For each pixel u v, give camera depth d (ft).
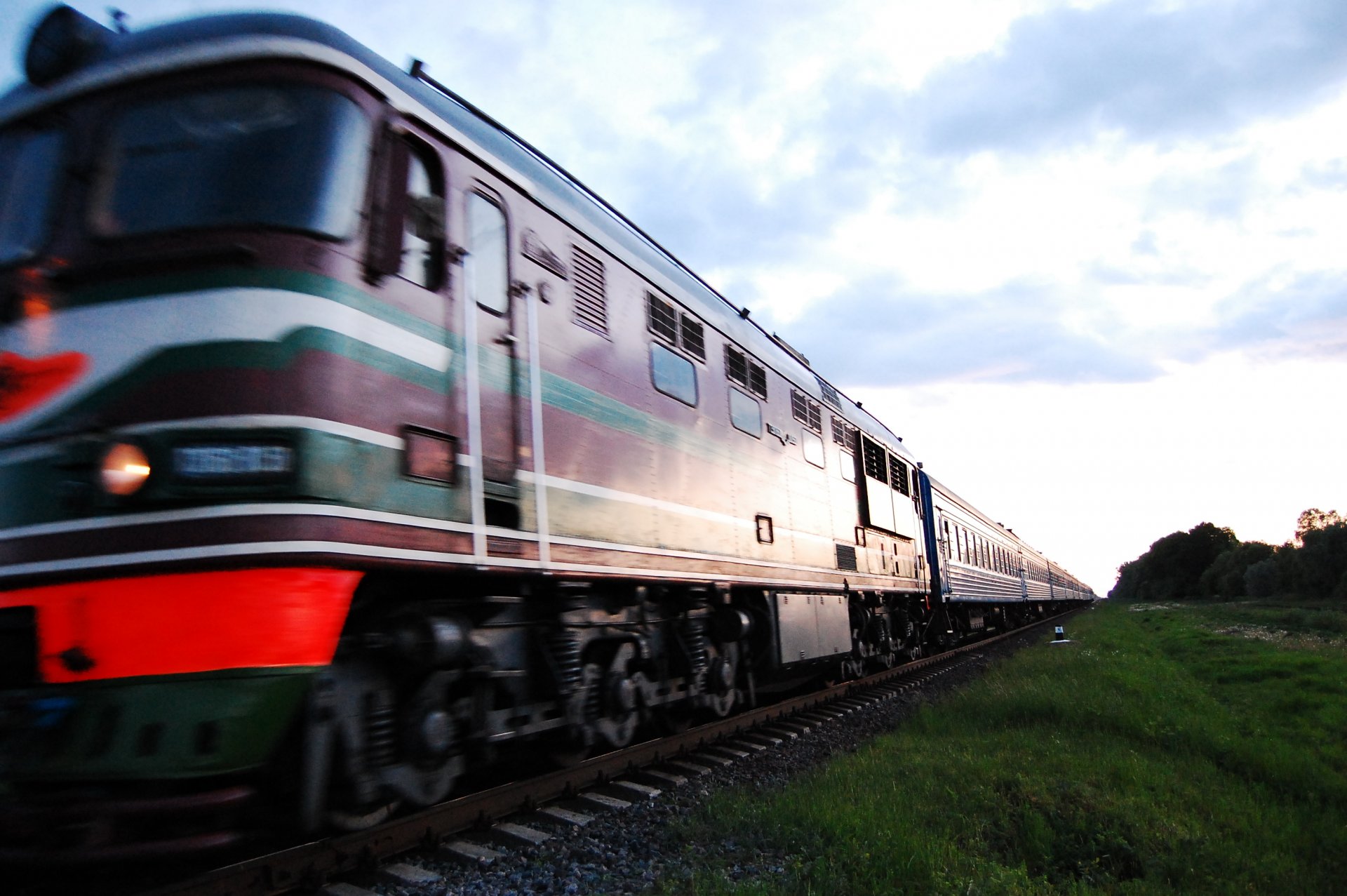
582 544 16.70
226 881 11.30
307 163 11.76
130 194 11.74
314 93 12.13
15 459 11.11
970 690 33.65
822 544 31.94
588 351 17.95
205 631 10.20
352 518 11.27
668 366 21.77
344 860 12.61
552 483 15.97
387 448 12.05
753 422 27.25
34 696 10.44
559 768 18.92
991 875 13.08
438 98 14.80
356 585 11.54
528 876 12.96
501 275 15.38
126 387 10.78
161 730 10.02
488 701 14.99
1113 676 36.70
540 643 16.66
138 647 10.28
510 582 15.56
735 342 26.78
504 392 14.93
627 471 18.88
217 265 11.00
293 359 10.91
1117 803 17.03
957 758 20.86
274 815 13.16
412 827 13.99
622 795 18.25
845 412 38.19
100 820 9.87
